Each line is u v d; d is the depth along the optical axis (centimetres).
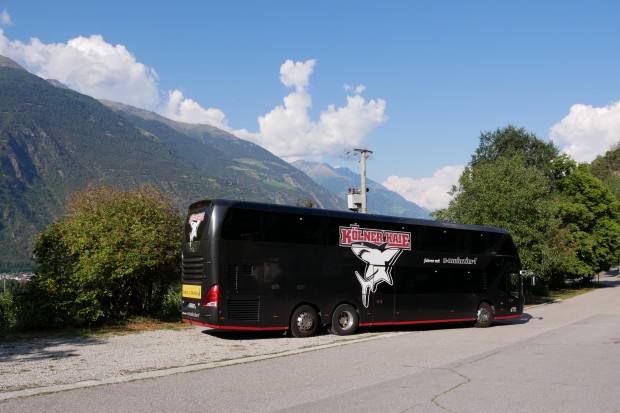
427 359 1191
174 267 1878
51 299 1606
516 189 3180
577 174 5575
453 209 3281
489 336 1716
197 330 1730
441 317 1967
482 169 3350
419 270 1936
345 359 1193
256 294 1550
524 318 2539
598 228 5575
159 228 1802
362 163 3666
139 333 1622
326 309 1686
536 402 764
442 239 2020
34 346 1334
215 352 1296
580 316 2520
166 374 994
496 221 3131
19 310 1584
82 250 1702
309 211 1692
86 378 948
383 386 883
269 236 1598
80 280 1641
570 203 5278
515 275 2230
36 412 712
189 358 1195
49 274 1641
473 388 861
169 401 780
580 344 1438
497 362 1132
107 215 1780
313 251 1678
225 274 1509
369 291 1788
